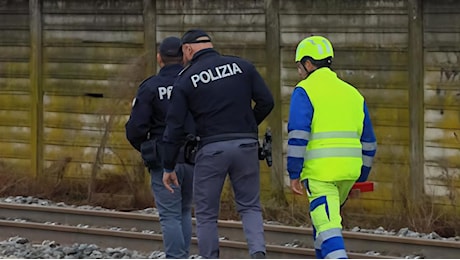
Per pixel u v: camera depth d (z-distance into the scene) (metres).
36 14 41.09
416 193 33.50
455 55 32.72
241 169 22.69
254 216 22.84
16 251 29.36
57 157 40.97
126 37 39.19
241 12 36.69
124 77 38.66
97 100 39.91
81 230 30.84
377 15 34.06
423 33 33.22
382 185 34.16
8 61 42.09
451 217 32.31
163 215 24.19
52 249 29.69
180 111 22.27
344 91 21.56
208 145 22.44
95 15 39.81
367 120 21.97
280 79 36.12
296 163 21.05
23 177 40.72
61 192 39.94
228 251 28.64
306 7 35.38
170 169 22.58
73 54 40.50
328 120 21.33
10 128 42.09
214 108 22.38
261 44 36.41
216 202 22.77
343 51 34.84
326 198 21.34
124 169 38.88
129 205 37.91
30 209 34.09
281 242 30.34
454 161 32.88
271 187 36.31
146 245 29.88
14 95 42.00
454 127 32.84
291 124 21.20
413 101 33.53
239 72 22.73
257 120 23.23
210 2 37.25
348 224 33.53
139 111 23.75
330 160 21.27
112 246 30.39
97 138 39.91
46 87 41.25
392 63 33.94
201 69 22.47
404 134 33.88
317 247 21.48
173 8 38.03
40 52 41.25
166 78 23.94
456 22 32.59
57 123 41.03
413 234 31.19
